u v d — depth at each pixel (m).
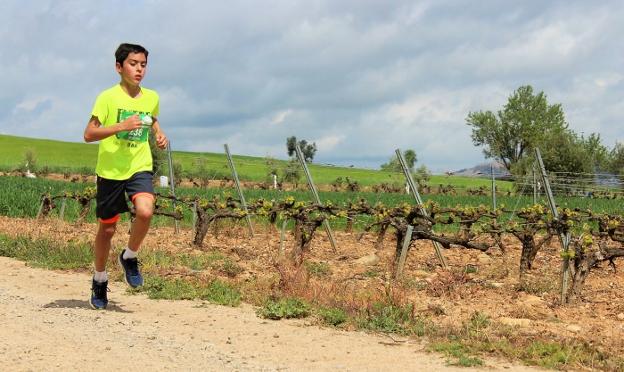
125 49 7.11
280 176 50.53
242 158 100.69
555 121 87.44
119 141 7.06
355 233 18.66
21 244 12.53
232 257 12.71
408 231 10.69
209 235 16.86
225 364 5.39
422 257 13.65
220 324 7.01
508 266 12.54
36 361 5.20
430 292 9.34
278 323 7.20
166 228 18.66
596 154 65.50
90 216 21.14
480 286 9.93
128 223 19.34
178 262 11.45
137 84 7.20
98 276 7.48
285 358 5.74
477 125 90.69
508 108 88.25
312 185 14.57
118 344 5.85
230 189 35.09
